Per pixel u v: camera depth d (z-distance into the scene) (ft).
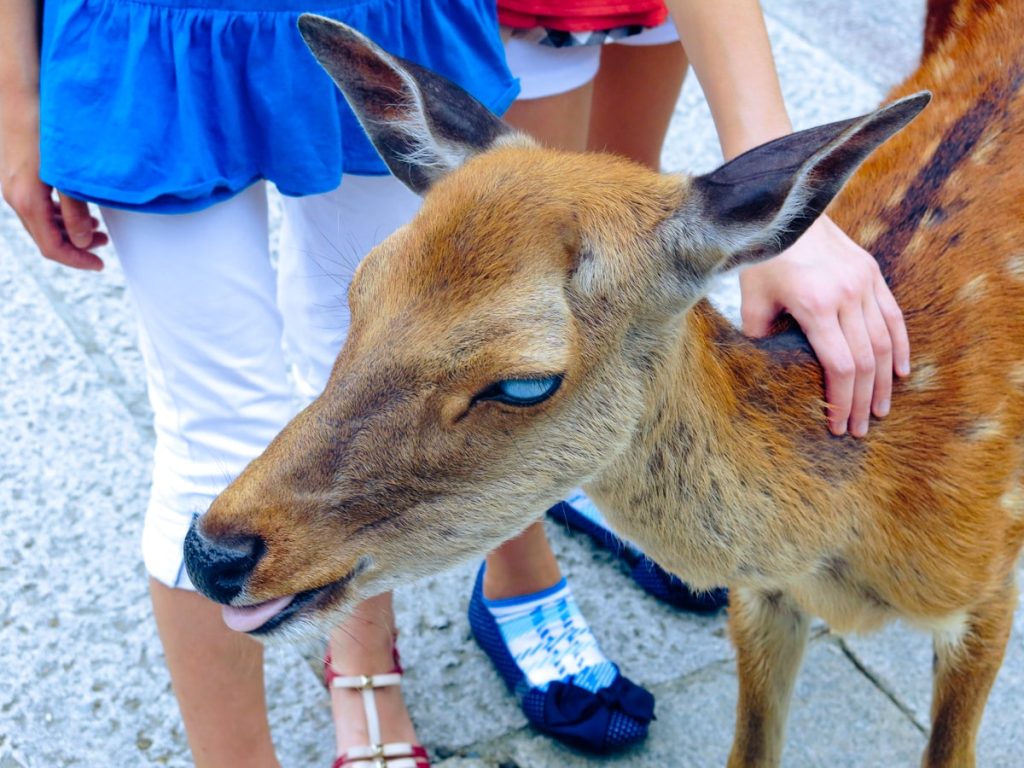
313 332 4.20
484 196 3.27
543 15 4.22
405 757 4.37
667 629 4.79
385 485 3.25
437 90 3.52
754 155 3.29
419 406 3.21
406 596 4.87
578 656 4.55
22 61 3.52
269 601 3.26
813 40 7.50
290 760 4.44
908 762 4.42
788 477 3.62
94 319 5.73
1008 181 4.01
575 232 3.28
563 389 3.29
